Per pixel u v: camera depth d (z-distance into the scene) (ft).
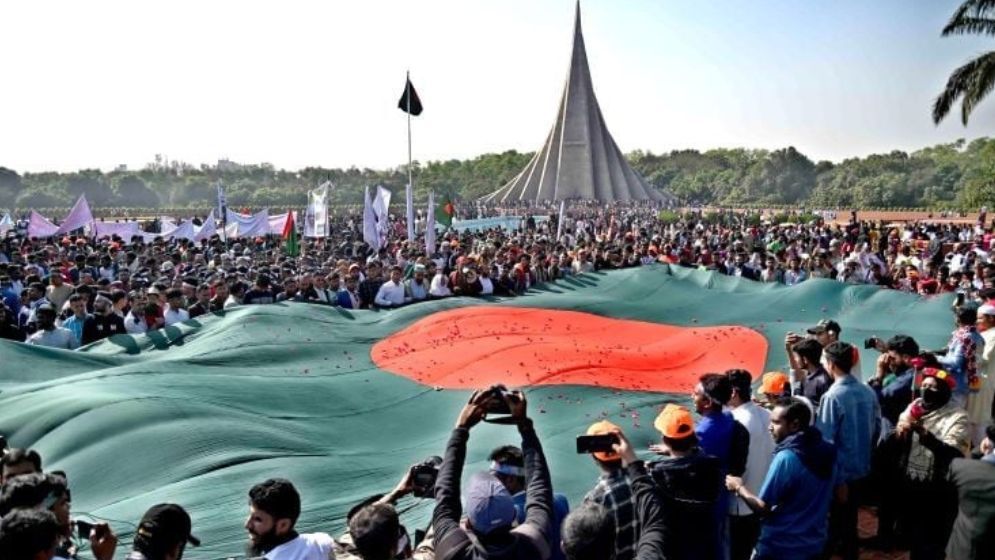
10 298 50.72
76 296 42.68
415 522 23.36
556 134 460.55
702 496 16.84
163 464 26.45
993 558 19.52
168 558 14.96
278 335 41.78
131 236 129.08
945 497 24.22
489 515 13.52
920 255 106.22
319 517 23.31
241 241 115.75
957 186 377.91
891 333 47.21
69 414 29.19
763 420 22.93
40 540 13.78
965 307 35.19
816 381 27.73
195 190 476.13
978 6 114.93
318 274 55.01
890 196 394.73
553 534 15.17
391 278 56.34
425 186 504.02
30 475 16.81
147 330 43.57
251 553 16.25
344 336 43.57
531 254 71.51
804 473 20.07
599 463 16.67
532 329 48.01
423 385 36.27
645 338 47.57
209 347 39.40
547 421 31.83
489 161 606.55
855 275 72.95
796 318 52.60
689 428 17.13
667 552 14.79
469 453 28.50
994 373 33.71
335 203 451.12
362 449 29.40
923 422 26.37
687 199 550.77
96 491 25.46
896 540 28.12
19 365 35.60
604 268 75.87
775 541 20.35
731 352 44.11
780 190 498.28
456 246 89.25
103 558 17.88
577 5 449.48
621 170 460.96
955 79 119.14
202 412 29.84
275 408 31.94
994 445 20.81
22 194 439.22
